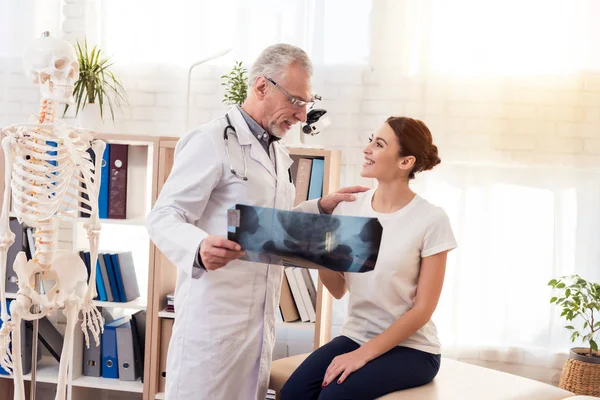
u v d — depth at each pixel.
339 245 1.85
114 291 3.45
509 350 3.63
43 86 2.50
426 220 2.41
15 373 2.46
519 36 3.58
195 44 3.75
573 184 3.59
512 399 2.36
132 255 3.71
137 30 3.78
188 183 2.12
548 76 3.58
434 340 2.48
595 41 3.55
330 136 3.70
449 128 3.63
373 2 3.64
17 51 3.84
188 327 2.20
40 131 2.45
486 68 3.60
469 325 3.65
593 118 3.57
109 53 3.79
